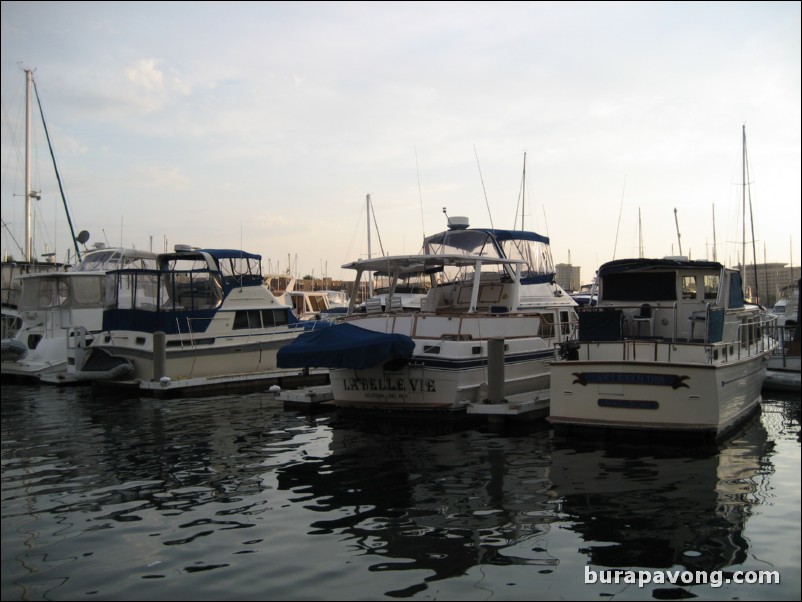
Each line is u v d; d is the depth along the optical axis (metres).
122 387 20.73
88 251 27.00
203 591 6.38
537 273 19.45
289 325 23.41
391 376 15.03
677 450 11.78
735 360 13.20
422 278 18.95
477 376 15.16
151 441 13.14
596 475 10.22
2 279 29.55
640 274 14.48
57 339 23.55
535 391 16.73
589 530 7.88
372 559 7.09
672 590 6.37
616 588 6.39
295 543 7.55
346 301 43.12
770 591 6.32
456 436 13.33
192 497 9.34
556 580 6.58
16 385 22.80
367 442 12.89
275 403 18.17
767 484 9.60
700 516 8.29
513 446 12.34
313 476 10.41
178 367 20.56
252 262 22.92
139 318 20.75
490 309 17.38
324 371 22.78
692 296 14.20
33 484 10.04
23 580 6.64
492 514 8.48
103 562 7.07
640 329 14.18
